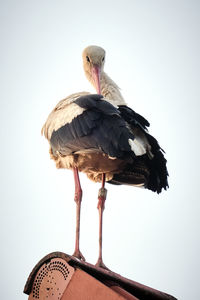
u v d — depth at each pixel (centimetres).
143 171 1295
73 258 905
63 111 1338
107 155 1221
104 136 1170
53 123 1346
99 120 1202
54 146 1328
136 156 1191
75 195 1305
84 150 1228
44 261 915
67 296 888
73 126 1260
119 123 1168
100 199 1320
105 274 943
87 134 1208
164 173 1262
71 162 1316
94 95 1274
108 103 1228
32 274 919
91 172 1355
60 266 907
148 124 1220
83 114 1252
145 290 1003
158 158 1238
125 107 1233
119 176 1360
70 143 1263
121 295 856
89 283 880
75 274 893
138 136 1195
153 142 1197
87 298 874
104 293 865
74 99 1351
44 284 911
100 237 1273
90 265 927
